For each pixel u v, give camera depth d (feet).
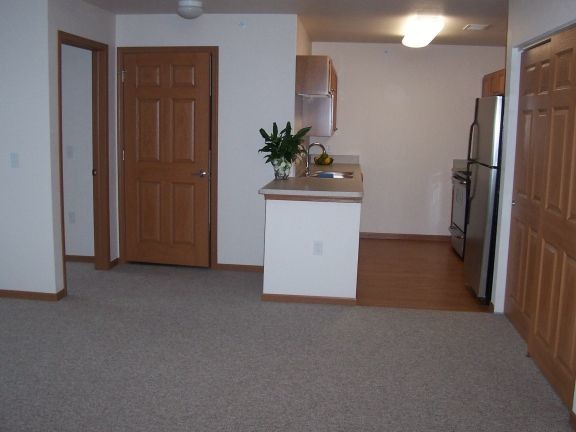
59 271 14.66
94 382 10.07
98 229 17.54
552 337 10.32
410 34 17.71
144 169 17.83
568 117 9.95
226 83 17.22
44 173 14.08
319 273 14.73
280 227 14.62
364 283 17.20
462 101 23.57
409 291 16.43
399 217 24.47
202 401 9.48
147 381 10.16
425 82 23.59
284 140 16.31
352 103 23.93
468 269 16.78
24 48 13.71
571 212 9.61
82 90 17.69
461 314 14.30
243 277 17.26
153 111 17.53
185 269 18.03
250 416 9.04
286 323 13.30
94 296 15.02
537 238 11.58
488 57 23.25
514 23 13.30
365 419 9.05
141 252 18.24
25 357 11.07
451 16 16.74
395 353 11.71
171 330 12.68
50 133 13.97
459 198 21.27
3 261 14.60
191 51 17.16
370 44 23.53
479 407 9.53
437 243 23.85
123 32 17.34
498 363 11.32
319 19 17.70
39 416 8.88
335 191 14.16
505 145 13.91
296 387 10.09
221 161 17.58
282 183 15.72
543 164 11.37
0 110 14.03
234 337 12.35
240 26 16.97
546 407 9.59
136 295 15.20
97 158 17.22
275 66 17.03
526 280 12.46
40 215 14.25
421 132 23.89
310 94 17.43
